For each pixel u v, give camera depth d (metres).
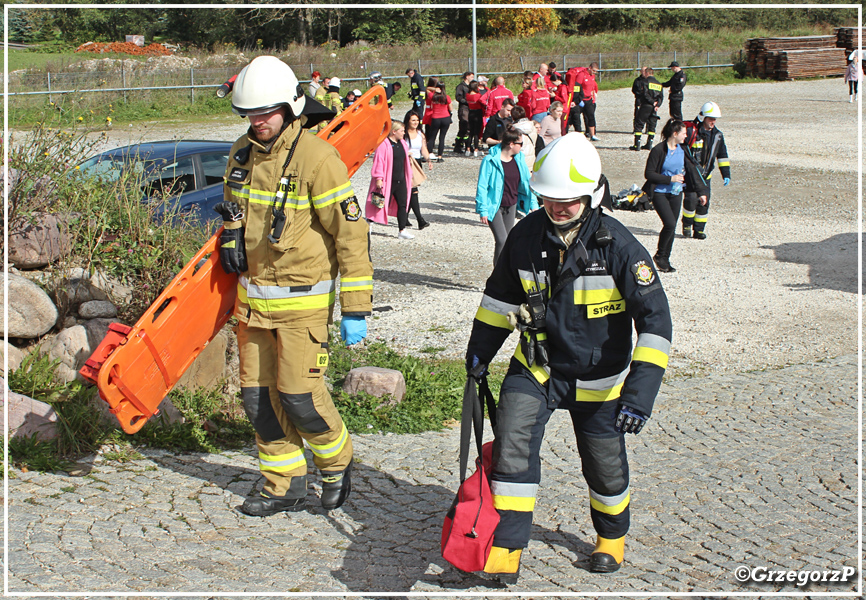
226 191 3.81
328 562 3.55
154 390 3.79
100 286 5.62
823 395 6.12
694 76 36.88
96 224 5.75
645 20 46.47
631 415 3.01
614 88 34.97
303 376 3.74
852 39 38.22
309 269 3.67
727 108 27.64
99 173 6.32
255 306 3.72
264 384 3.84
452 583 3.43
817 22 47.84
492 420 3.55
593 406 3.33
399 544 3.77
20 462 4.20
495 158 8.10
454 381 6.20
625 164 18.31
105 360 3.64
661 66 37.41
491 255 10.87
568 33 46.84
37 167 5.81
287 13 45.31
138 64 28.11
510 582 3.40
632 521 4.09
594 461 3.43
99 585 3.20
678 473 4.70
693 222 11.78
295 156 3.59
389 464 4.73
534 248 3.24
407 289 9.13
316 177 3.59
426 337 7.46
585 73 21.81
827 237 11.86
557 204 3.11
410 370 6.23
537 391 3.32
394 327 7.76
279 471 3.96
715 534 3.96
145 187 6.95
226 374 5.47
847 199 14.55
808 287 9.34
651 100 19.94
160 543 3.59
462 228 12.59
